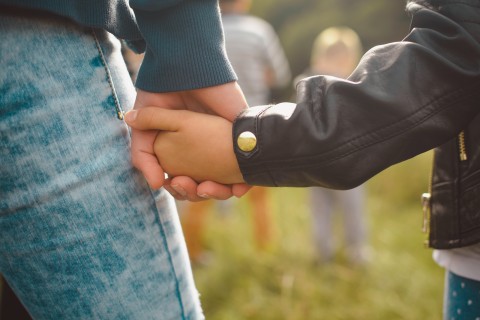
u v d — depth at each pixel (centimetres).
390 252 190
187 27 59
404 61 59
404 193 262
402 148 58
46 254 59
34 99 57
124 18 62
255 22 201
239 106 61
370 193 273
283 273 167
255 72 195
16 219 59
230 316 140
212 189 63
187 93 63
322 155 58
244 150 59
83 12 58
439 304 145
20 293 62
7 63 57
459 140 64
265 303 146
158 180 61
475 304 67
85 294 60
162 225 63
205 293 154
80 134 58
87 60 59
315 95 59
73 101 58
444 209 66
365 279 165
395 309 141
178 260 65
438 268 168
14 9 57
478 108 60
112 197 60
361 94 58
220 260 173
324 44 196
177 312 64
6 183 58
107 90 60
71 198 58
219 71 60
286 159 59
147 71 61
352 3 843
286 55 857
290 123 58
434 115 58
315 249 181
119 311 60
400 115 58
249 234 207
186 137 61
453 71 58
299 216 234
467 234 64
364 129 58
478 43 59
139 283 61
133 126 61
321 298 150
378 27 817
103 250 59
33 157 58
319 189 182
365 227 182
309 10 891
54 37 58
